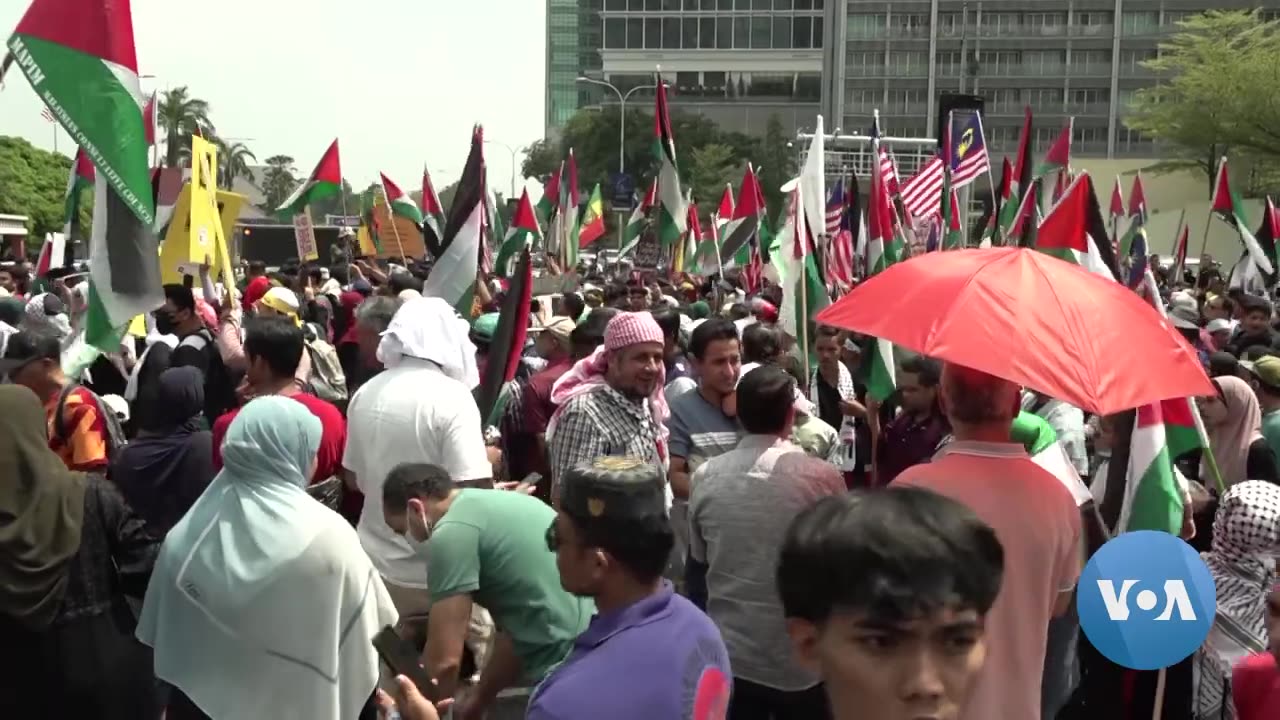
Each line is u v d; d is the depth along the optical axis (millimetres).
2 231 36531
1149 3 92000
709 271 22172
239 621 3867
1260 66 52500
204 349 8094
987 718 3264
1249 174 58406
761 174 83125
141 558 4164
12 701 3936
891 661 1626
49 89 5406
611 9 114625
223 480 3988
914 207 17609
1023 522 3344
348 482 5254
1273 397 7250
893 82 95938
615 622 2918
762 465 4363
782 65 113438
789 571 1708
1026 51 94250
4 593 3840
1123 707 4707
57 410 5551
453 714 3918
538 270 23859
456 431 4934
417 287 12133
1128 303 3658
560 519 3002
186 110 87625
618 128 81500
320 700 3891
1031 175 14469
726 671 2990
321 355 9055
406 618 4844
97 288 5641
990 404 3496
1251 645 4285
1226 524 4375
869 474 7598
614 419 5137
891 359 7359
